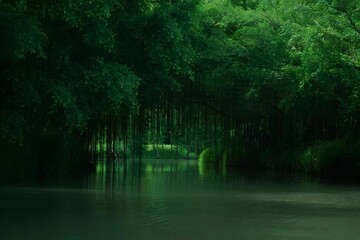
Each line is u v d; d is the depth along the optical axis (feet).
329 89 95.40
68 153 100.22
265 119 132.36
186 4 86.38
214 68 122.31
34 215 47.11
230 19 116.47
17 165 84.23
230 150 144.15
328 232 40.68
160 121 119.55
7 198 59.31
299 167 118.32
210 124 148.15
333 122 112.78
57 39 73.00
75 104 74.59
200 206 54.54
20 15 59.77
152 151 211.41
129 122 115.75
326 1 93.76
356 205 56.80
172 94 120.67
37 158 90.74
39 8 59.47
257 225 43.34
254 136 137.08
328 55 88.79
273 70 114.62
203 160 155.84
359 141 101.50
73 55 76.64
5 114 70.64
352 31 89.45
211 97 132.36
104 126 112.06
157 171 118.52
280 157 126.00
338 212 51.37
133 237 37.70
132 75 75.66
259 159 134.31
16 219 44.86
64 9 58.75
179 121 130.72
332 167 104.63
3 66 70.18
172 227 41.86
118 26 80.28
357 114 102.32
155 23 80.02
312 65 91.50
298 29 96.84
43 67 73.56
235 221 45.24
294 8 96.27
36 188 70.85
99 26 70.18
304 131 119.03
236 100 130.21
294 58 107.76
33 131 90.22
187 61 87.04
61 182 80.84
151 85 88.63
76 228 40.88
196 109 139.64
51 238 37.17
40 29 63.05
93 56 75.92
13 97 71.61
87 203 55.52
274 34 113.19
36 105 76.64
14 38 59.06
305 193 69.31
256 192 69.82
